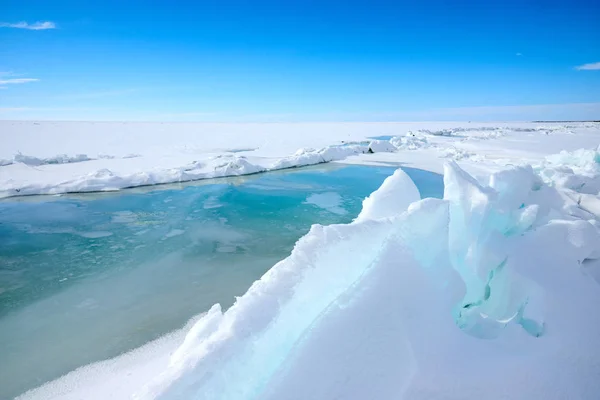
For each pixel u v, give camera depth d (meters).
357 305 1.65
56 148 20.83
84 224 7.55
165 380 1.35
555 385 1.56
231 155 15.45
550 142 18.59
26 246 6.36
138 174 11.45
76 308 4.29
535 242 2.70
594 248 2.62
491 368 1.56
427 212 2.12
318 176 12.57
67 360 3.32
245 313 1.56
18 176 11.78
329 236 1.88
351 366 1.45
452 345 1.62
